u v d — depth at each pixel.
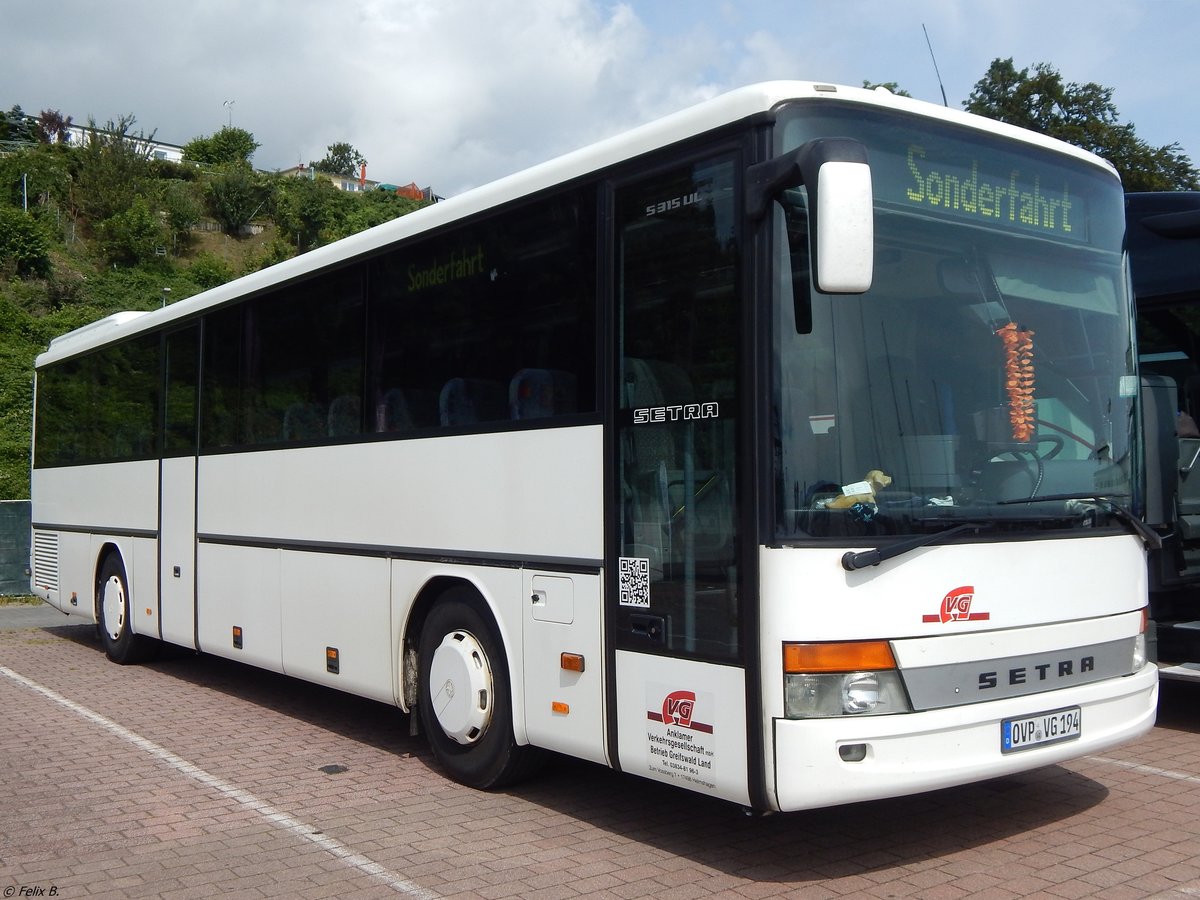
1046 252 5.39
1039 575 4.91
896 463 4.62
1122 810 5.75
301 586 7.90
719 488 4.68
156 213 68.81
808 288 4.54
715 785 4.64
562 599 5.52
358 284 7.43
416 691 6.85
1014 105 29.42
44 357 13.80
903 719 4.43
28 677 10.72
